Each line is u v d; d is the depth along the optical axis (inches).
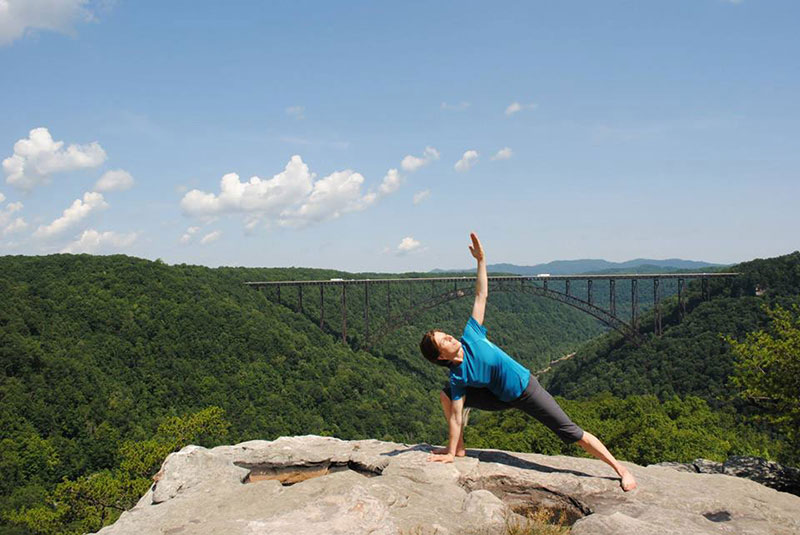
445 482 155.2
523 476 157.2
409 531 117.6
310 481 146.9
